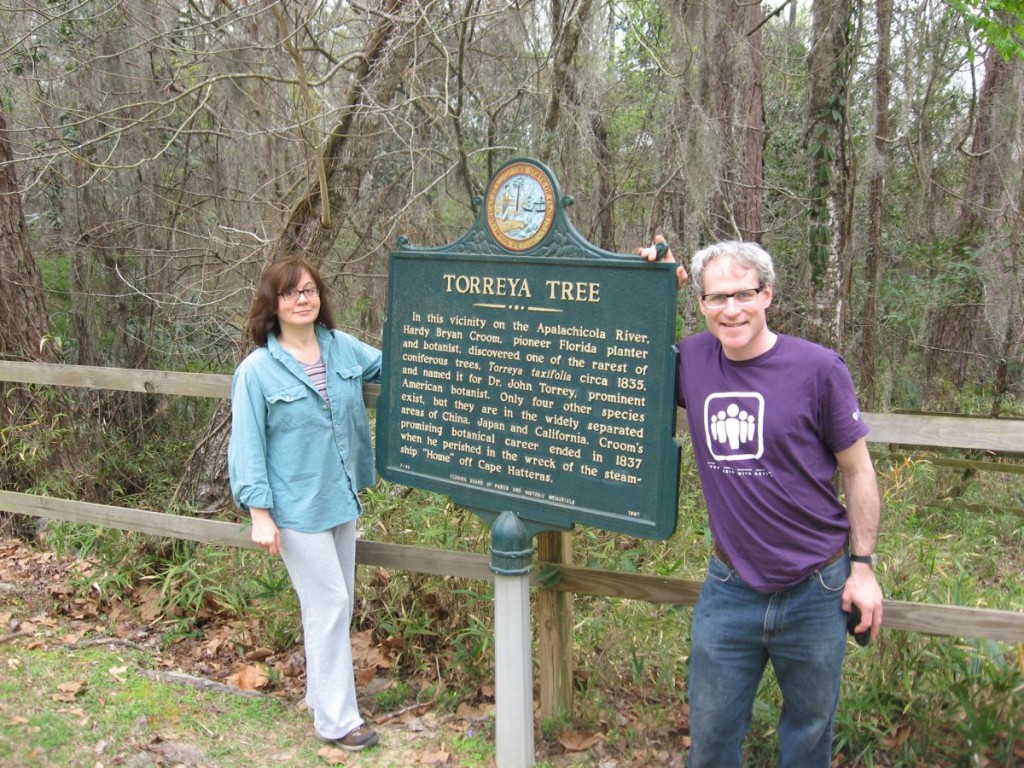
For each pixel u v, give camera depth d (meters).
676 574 4.05
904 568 3.62
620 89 8.08
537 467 2.94
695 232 7.34
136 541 4.72
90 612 4.37
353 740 3.21
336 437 3.21
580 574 3.14
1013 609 3.41
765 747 3.09
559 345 2.85
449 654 3.83
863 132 9.52
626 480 2.73
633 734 3.22
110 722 3.29
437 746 3.27
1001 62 9.07
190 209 9.04
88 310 8.30
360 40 7.75
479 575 3.40
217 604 4.41
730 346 2.34
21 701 3.37
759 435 2.33
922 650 3.11
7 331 6.19
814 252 7.07
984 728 2.84
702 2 6.73
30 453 5.77
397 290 3.27
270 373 3.13
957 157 11.21
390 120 6.23
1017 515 6.24
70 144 7.91
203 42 7.93
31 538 5.73
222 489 5.69
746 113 8.16
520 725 3.01
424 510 4.27
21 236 6.31
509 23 6.60
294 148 8.01
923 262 10.22
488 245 2.98
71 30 7.79
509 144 7.57
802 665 2.44
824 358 2.31
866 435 2.46
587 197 7.98
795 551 2.36
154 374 4.23
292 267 3.15
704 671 2.56
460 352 3.10
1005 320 9.22
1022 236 9.23
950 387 10.02
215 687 3.64
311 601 3.20
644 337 2.66
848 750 3.11
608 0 6.47
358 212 7.86
